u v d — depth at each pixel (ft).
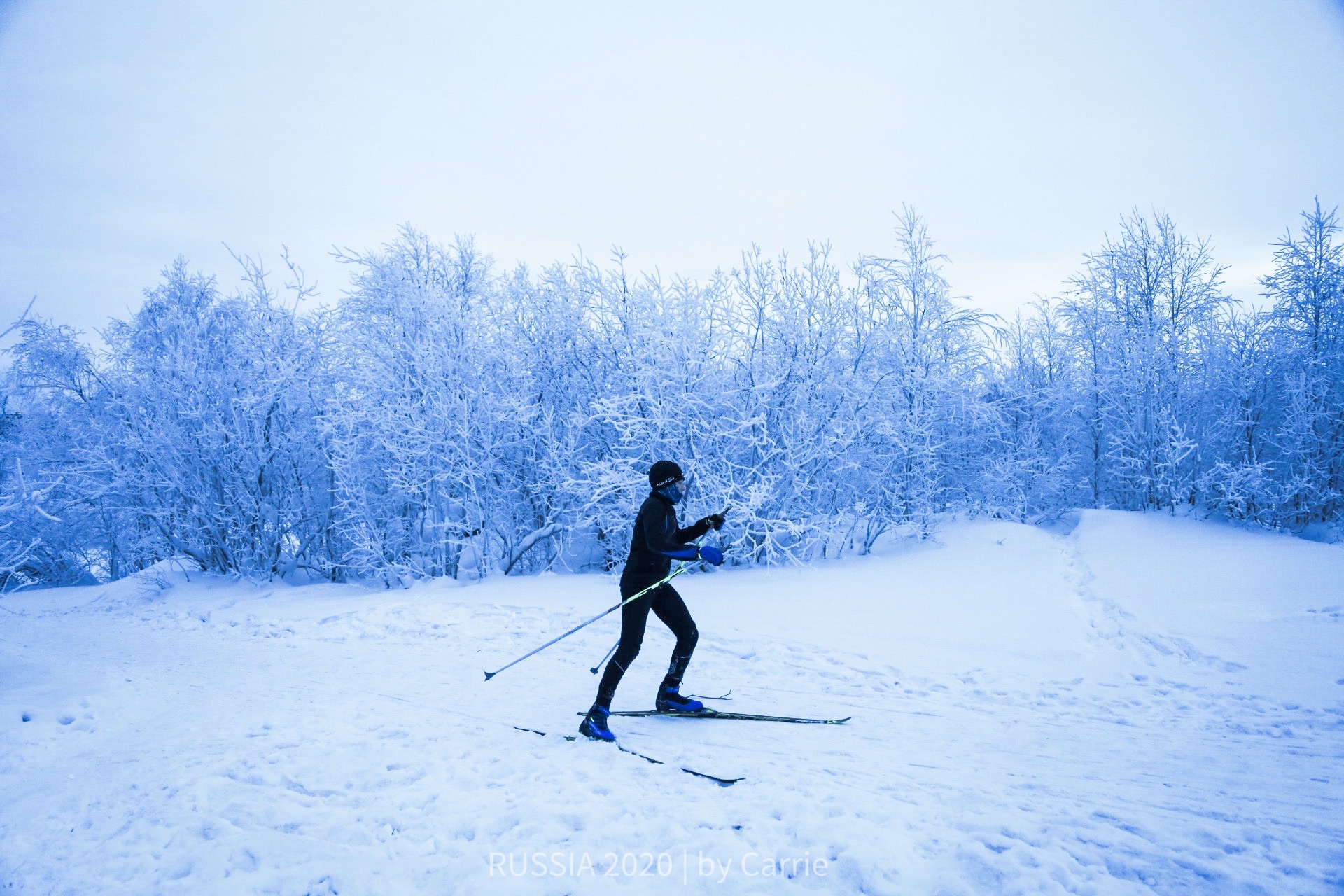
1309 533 35.47
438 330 36.88
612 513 34.78
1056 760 12.37
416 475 36.27
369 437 38.06
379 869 8.65
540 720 14.94
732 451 34.60
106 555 48.60
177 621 33.17
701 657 21.16
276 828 9.87
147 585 40.86
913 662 19.67
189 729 15.11
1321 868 8.22
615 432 36.70
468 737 13.75
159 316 45.32
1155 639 20.47
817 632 22.81
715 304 35.42
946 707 16.02
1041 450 44.45
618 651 13.99
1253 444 39.42
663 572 14.79
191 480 40.68
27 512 20.12
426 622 27.96
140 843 9.48
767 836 9.18
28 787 12.20
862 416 35.32
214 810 10.37
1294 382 36.86
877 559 33.91
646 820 9.78
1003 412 43.09
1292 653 18.52
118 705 17.63
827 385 35.14
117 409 42.60
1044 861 8.34
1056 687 17.30
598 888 8.05
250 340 41.22
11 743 14.32
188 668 22.18
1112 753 12.71
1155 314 41.78
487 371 38.22
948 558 32.94
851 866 8.24
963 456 41.06
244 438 39.47
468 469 35.73
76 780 12.32
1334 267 37.99
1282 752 12.60
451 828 9.74
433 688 18.26
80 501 42.16
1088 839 9.03
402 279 38.65
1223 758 12.37
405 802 10.62
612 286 36.40
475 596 31.35
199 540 42.29
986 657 19.88
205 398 40.50
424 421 35.96
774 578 31.37
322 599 34.99
